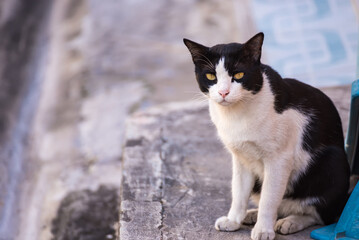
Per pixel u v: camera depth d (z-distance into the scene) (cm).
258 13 842
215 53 296
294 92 316
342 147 338
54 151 630
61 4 1021
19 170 598
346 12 789
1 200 544
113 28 923
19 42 907
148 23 930
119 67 808
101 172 571
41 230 489
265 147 301
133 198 369
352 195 299
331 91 513
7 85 786
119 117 682
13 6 1020
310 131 314
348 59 697
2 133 674
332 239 296
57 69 823
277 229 319
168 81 762
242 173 325
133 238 321
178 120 505
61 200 528
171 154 437
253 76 294
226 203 363
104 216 495
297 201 328
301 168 317
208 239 318
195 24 906
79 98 741
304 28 776
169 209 355
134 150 443
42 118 704
